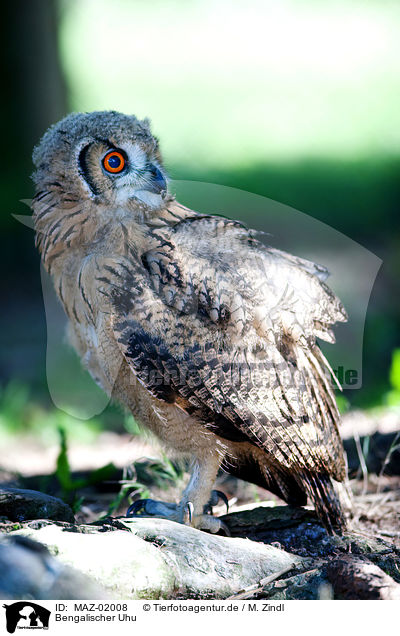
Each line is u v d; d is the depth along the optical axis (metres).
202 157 36.56
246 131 45.31
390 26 72.75
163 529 6.23
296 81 59.81
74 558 5.31
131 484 8.46
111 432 14.12
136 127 7.55
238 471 7.72
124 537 5.71
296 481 7.36
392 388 12.27
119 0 71.50
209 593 5.72
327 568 5.90
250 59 66.31
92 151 7.34
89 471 10.34
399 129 44.62
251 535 7.14
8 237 24.88
